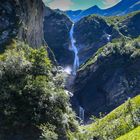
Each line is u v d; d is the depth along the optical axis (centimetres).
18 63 7856
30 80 7712
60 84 8456
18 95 7462
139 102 8038
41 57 8188
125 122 7844
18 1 12156
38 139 7119
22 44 9650
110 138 7912
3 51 9512
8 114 7169
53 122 7481
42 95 7581
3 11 11206
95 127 9031
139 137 5659
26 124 7269
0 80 7556
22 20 12150
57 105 7794
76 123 8206
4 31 10594
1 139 6994
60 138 7412
